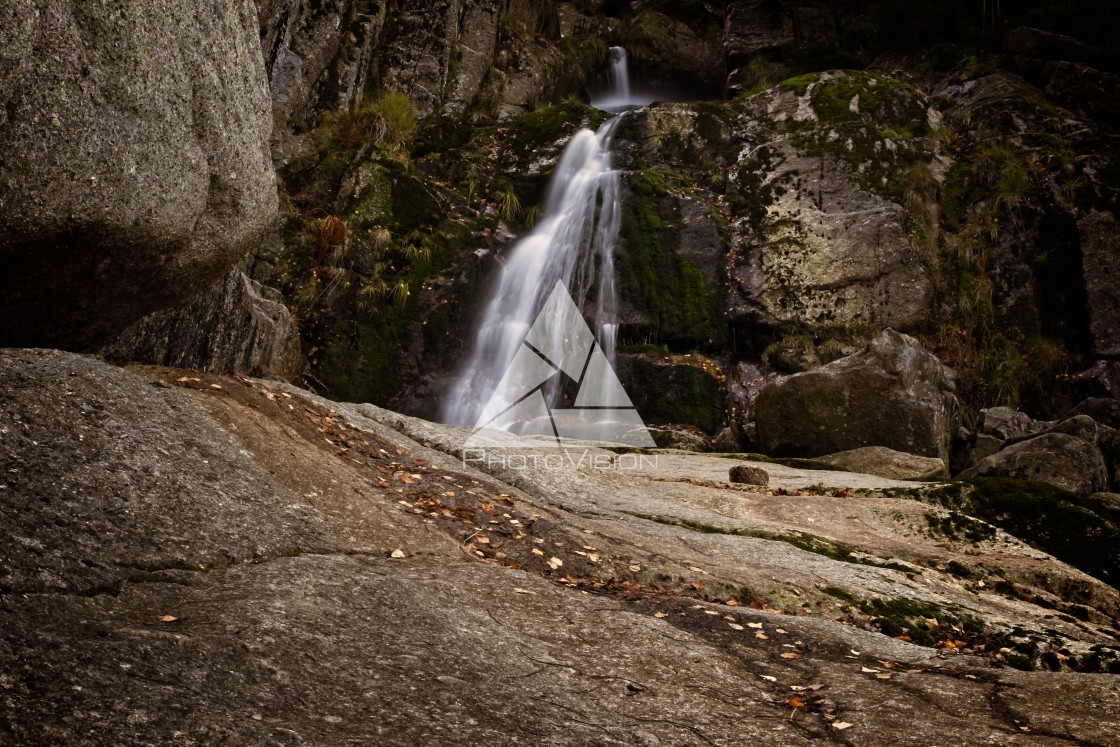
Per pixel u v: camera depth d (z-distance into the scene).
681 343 15.16
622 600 4.15
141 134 3.81
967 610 5.15
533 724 2.40
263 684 2.26
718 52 24.38
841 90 17.48
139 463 3.37
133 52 3.74
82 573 2.62
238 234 4.85
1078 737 2.69
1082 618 6.12
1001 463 10.81
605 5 24.69
